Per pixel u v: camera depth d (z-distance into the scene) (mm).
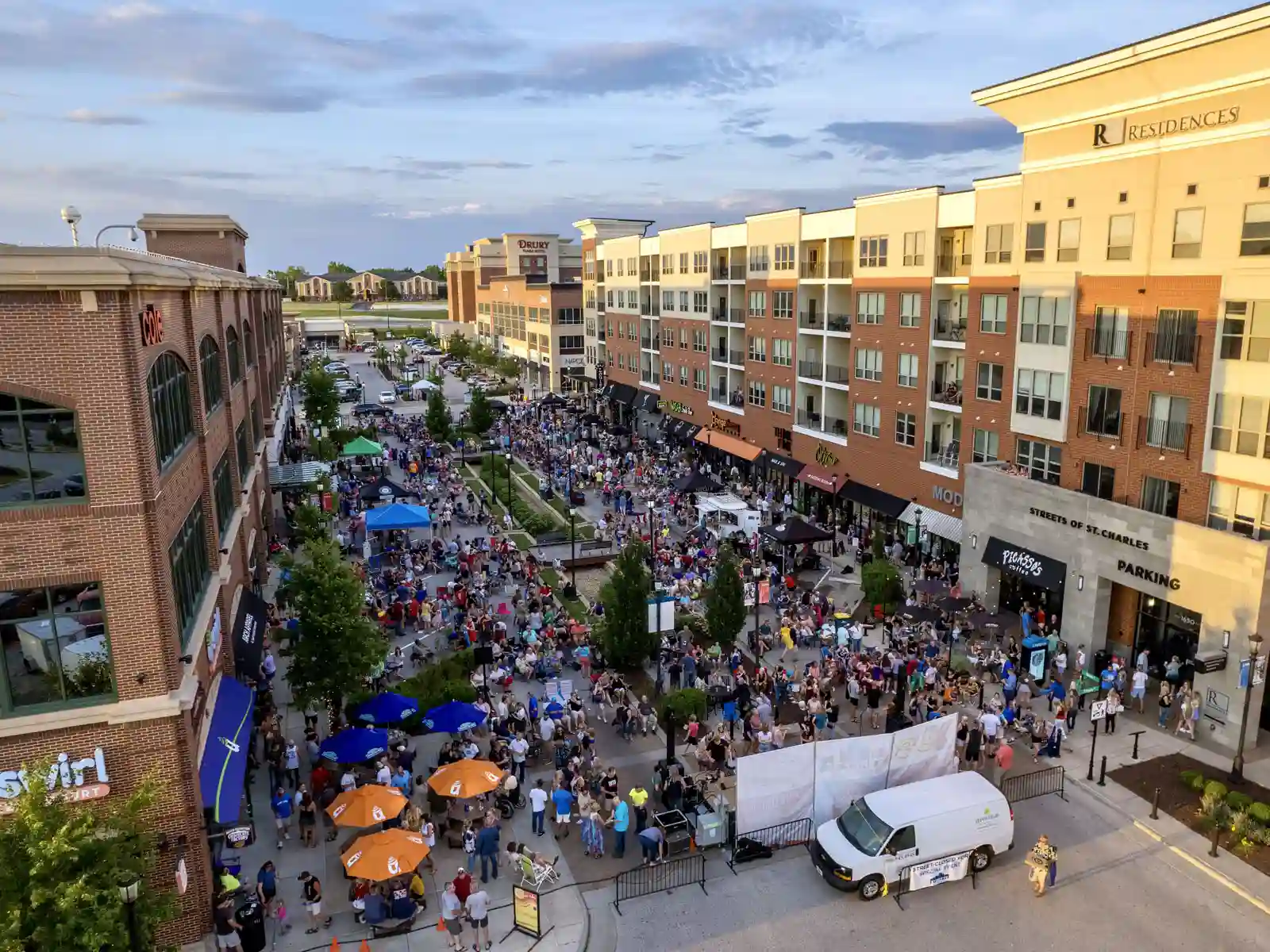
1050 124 33281
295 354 129125
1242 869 20609
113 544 16828
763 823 21406
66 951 12766
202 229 54656
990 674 30984
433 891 19797
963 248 41969
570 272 153750
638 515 51906
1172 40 27250
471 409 77688
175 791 17688
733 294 62656
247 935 17438
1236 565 26219
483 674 28469
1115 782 24453
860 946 18125
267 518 45719
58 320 16000
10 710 16641
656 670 31875
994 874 20609
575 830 22469
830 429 52656
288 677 25625
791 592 38250
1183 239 28641
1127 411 31094
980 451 39594
